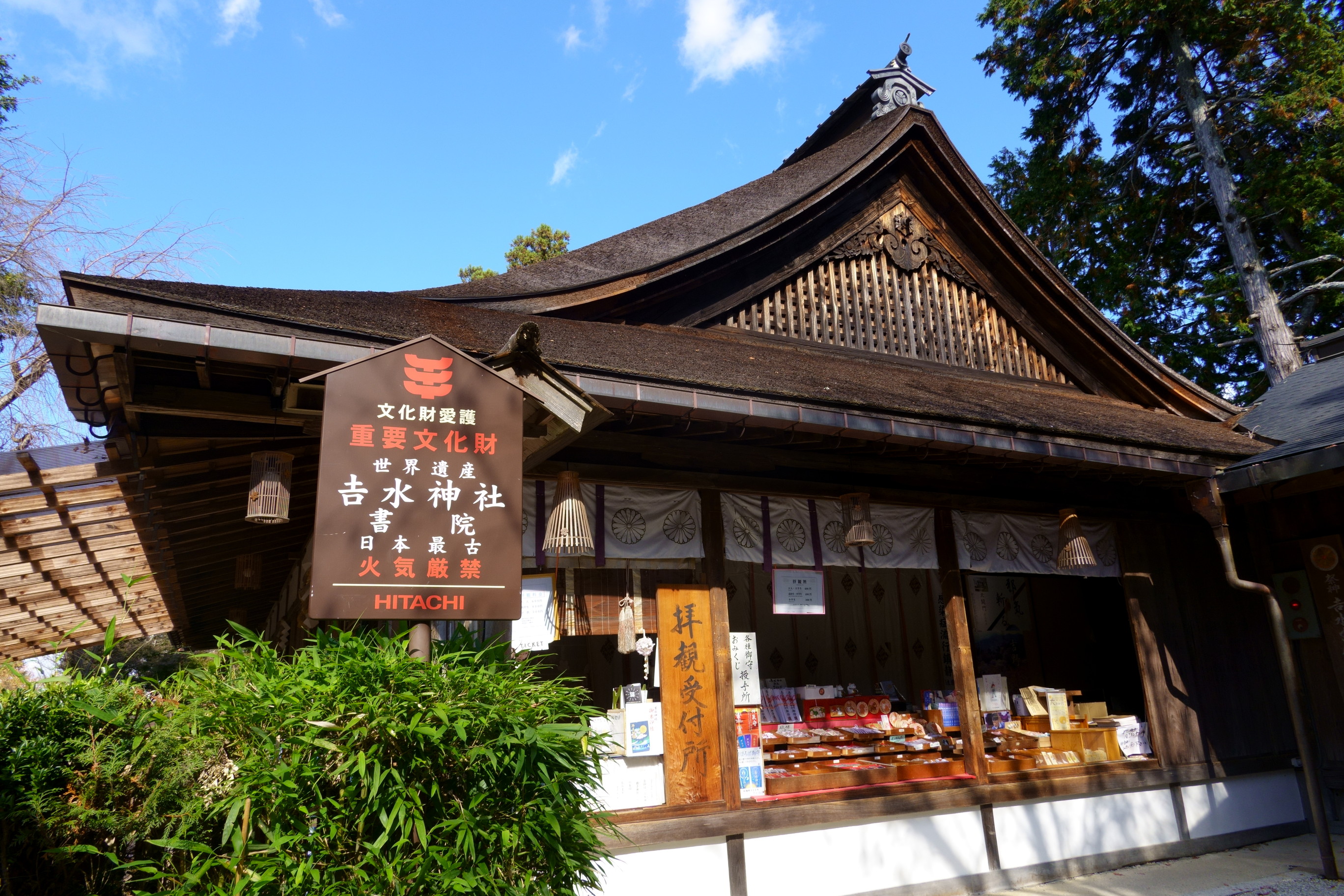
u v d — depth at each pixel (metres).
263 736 2.63
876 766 6.49
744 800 5.69
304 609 6.81
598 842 3.16
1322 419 8.62
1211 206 19.39
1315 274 17.92
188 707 2.72
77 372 3.67
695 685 5.70
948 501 7.12
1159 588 8.16
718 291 7.83
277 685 2.68
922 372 8.38
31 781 2.54
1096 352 9.66
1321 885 6.54
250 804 2.54
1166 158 19.28
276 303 4.32
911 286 9.01
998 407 6.96
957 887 6.35
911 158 9.12
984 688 7.74
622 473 5.69
